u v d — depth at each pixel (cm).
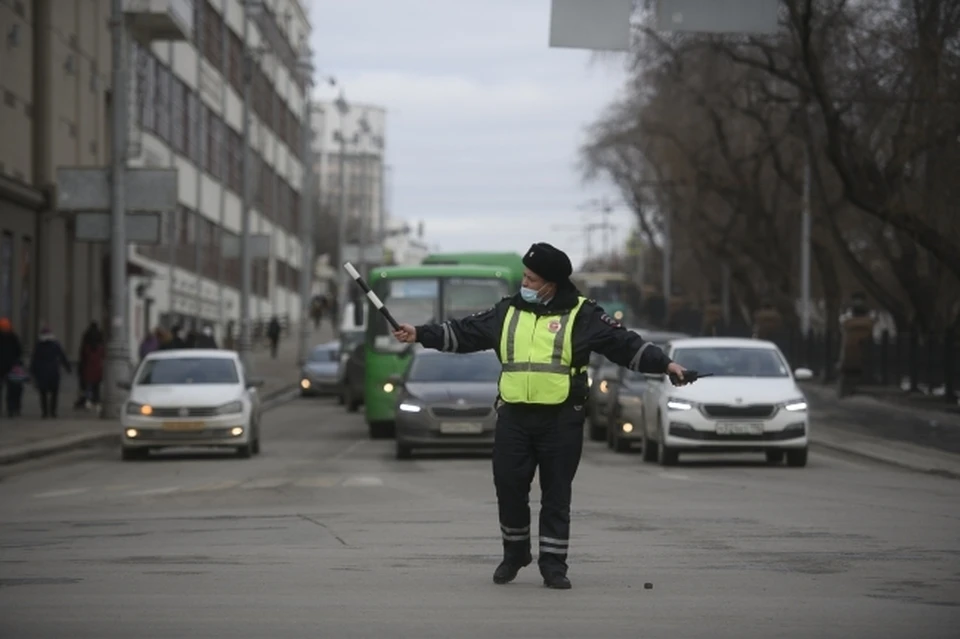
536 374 1128
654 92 6675
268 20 10319
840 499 2038
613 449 3319
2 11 4872
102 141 6044
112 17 4016
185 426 3038
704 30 2300
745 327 7812
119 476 2652
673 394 2755
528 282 1141
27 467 2897
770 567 1295
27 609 1064
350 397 5181
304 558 1368
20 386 4178
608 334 1132
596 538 1537
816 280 8025
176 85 7394
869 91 4228
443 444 2991
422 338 1144
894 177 4228
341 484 2362
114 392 4112
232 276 9475
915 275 5262
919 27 3834
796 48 4256
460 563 1325
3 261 4997
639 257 14938
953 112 3828
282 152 11756
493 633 957
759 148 6306
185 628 980
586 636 946
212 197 8612
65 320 5794
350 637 944
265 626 987
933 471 2620
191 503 2034
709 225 7325
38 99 5325
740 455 3127
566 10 2264
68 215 5575
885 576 1235
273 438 3903
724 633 959
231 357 3288
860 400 5066
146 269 6644
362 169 10531
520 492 1161
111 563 1337
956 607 1071
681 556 1378
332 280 17112
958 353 4547
